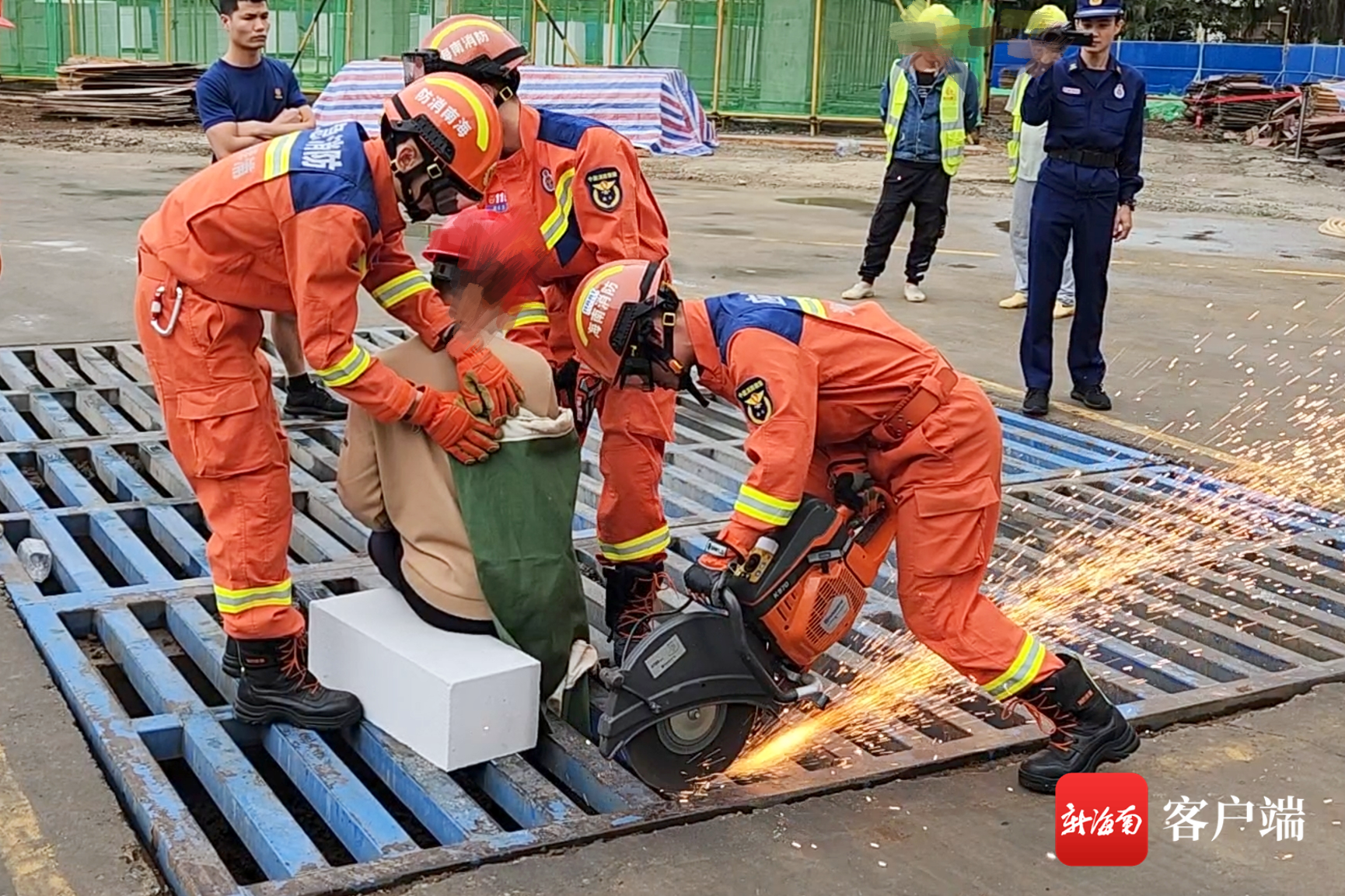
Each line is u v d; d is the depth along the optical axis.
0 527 4.21
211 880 2.47
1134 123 6.03
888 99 8.53
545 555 3.07
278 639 3.09
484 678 2.92
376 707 3.12
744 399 2.73
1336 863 2.73
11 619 3.61
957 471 2.87
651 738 2.79
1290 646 3.90
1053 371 7.18
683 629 2.77
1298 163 21.47
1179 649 3.79
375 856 2.67
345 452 3.20
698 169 17.94
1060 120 6.00
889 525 2.96
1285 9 40.44
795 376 2.72
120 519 4.37
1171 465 5.53
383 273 3.00
